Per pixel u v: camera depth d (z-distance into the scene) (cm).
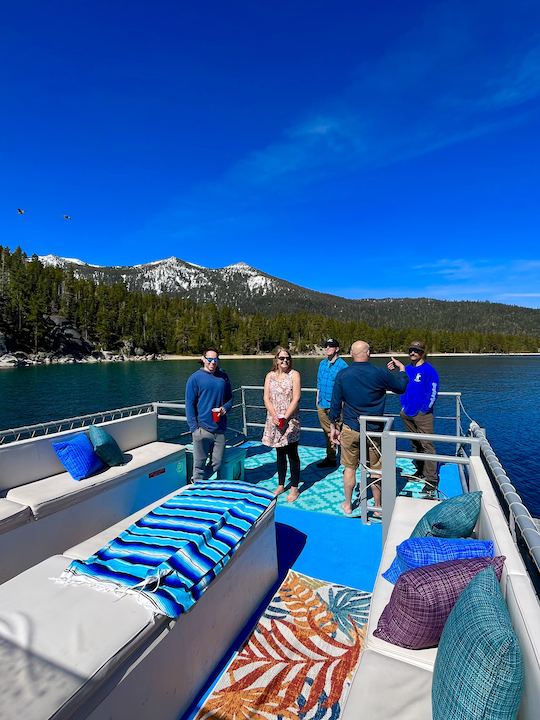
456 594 171
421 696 156
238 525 263
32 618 174
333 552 356
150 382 5494
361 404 415
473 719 118
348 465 429
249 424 751
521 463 1656
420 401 505
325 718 197
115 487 392
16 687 138
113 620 174
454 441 331
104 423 456
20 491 345
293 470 484
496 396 3756
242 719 197
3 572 299
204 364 460
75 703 136
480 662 119
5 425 2700
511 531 208
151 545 231
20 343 9700
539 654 119
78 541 355
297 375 475
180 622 193
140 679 167
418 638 175
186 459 521
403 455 346
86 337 11412
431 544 212
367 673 168
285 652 240
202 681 214
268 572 296
